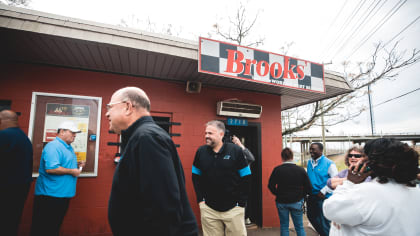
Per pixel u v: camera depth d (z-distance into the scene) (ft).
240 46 10.12
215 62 9.51
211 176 7.61
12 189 6.75
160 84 12.01
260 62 10.50
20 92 9.75
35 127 9.73
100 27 8.34
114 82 11.19
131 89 3.97
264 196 13.32
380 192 3.55
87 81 10.73
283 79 10.96
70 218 9.77
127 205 3.18
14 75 9.77
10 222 6.70
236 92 13.66
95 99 10.73
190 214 3.63
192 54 9.49
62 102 10.24
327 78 12.57
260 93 14.32
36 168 9.53
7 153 6.74
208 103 12.91
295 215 9.14
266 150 13.85
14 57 9.46
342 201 3.76
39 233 7.55
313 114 20.29
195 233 3.53
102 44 8.23
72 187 8.36
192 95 12.61
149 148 3.09
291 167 9.36
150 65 10.25
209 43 9.50
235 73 9.87
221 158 7.67
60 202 7.86
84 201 10.03
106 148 10.62
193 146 12.25
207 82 12.55
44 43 8.18
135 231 3.10
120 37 8.46
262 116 14.12
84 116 10.47
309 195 10.25
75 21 8.03
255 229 12.72
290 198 9.07
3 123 7.17
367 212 3.53
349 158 7.20
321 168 10.05
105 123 10.77
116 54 9.12
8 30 7.21
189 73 11.14
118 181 3.26
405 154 3.53
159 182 2.92
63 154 8.11
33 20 7.45
